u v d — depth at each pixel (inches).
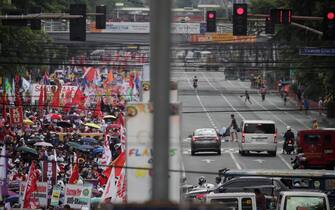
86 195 2608.3
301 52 4168.3
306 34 5777.6
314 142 4296.3
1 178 2792.8
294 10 5482.3
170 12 841.5
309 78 6161.4
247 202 2268.7
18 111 4345.5
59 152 3708.2
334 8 2950.3
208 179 3964.1
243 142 4837.6
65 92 5315.0
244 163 4495.6
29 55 5930.1
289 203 2316.7
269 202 2738.7
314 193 2325.3
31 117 4904.0
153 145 852.6
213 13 3661.4
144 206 829.8
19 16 2775.6
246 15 3216.0
